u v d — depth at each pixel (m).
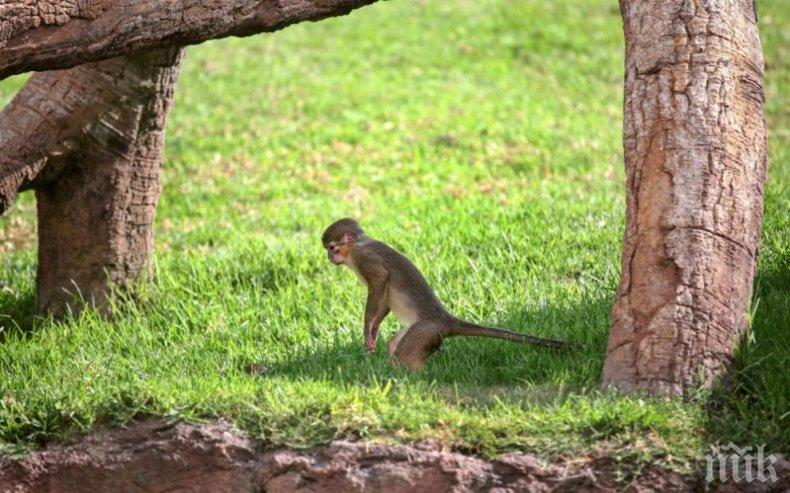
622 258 9.95
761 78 10.55
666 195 9.75
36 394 10.44
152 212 14.11
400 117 25.08
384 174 21.69
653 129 10.05
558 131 23.92
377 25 32.59
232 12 10.34
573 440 8.72
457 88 27.36
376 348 11.91
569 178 20.94
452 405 9.59
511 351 11.25
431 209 18.66
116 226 13.71
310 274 14.99
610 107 25.88
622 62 29.05
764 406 9.24
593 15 32.81
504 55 30.05
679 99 10.05
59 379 11.24
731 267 9.59
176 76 13.62
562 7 33.53
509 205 18.34
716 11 10.44
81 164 13.44
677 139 9.90
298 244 16.36
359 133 24.06
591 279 13.60
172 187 20.97
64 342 12.91
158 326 13.41
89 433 9.84
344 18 33.34
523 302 12.86
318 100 26.28
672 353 9.27
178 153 22.78
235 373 11.20
